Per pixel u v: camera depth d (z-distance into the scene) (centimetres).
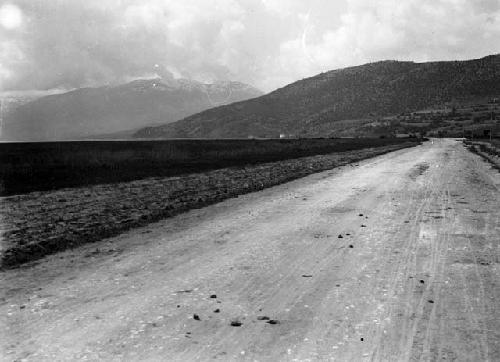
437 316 528
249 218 1216
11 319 532
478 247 855
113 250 884
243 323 516
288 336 481
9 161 4072
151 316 538
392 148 6097
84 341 471
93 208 1424
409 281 659
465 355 433
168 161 3991
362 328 498
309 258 802
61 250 893
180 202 1530
